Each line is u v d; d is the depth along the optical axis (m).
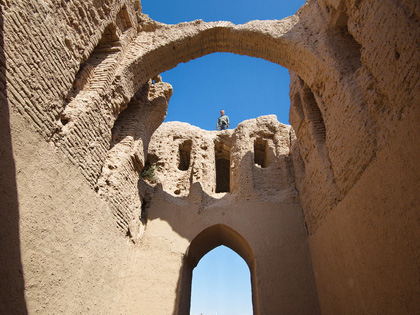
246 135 11.48
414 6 3.44
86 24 5.54
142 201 9.09
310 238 7.88
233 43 8.23
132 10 7.65
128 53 7.34
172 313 7.30
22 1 3.82
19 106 3.71
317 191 7.17
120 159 7.22
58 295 4.39
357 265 4.93
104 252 6.10
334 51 6.09
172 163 11.45
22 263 3.61
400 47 3.71
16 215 3.54
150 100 9.20
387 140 3.98
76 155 5.10
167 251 8.30
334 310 6.10
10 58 3.59
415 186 3.34
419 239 3.29
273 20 7.93
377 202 4.21
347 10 5.46
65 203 4.68
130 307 7.30
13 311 3.40
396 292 3.78
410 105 3.48
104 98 6.21
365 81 4.76
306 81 7.23
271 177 10.28
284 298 7.30
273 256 7.99
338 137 5.68
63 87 4.79
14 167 3.54
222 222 8.82
